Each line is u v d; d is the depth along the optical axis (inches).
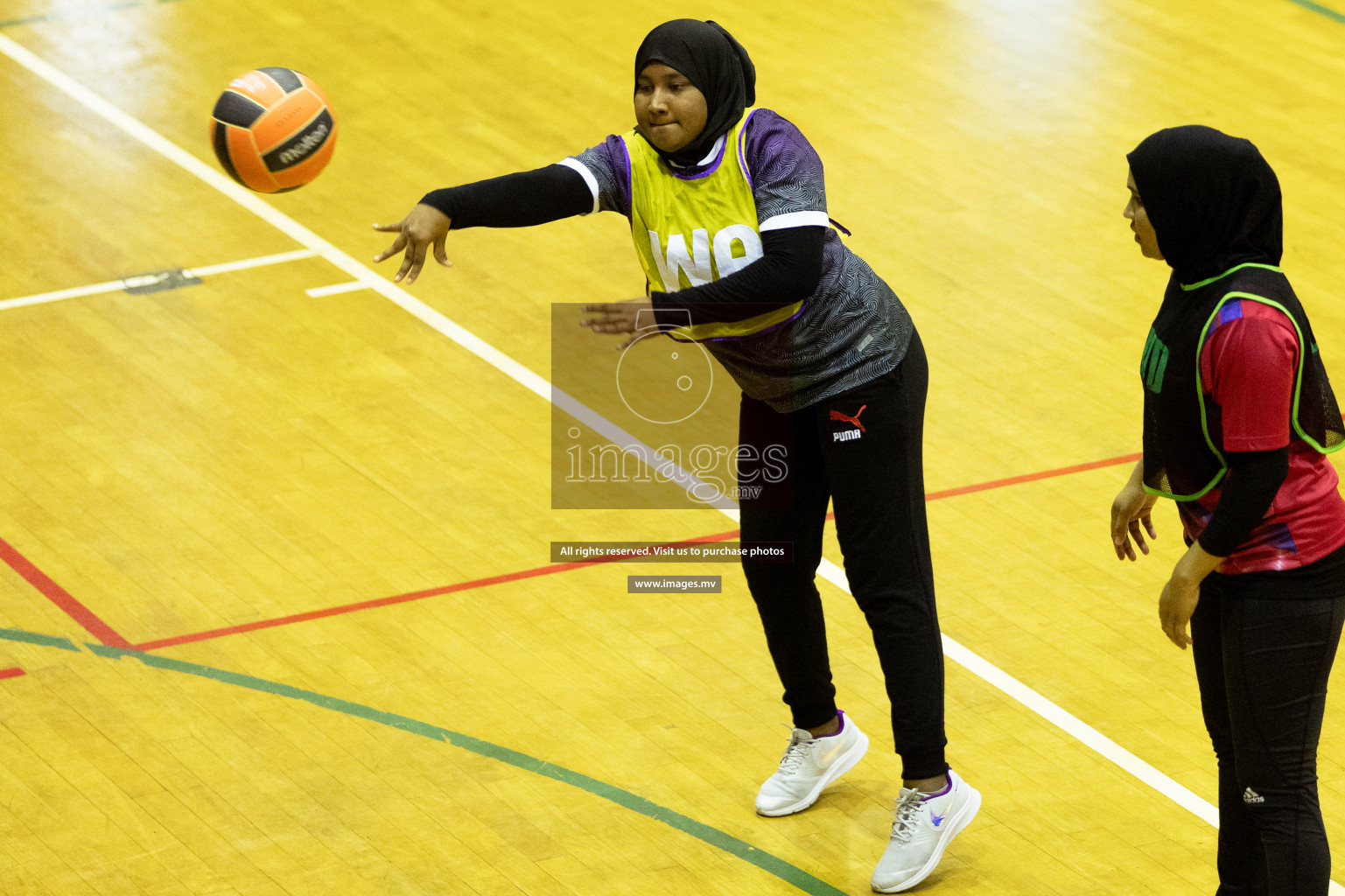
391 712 580.1
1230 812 453.7
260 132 514.0
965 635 629.9
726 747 566.3
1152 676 605.6
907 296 919.7
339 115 1136.2
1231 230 410.3
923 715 490.9
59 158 1062.4
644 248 483.2
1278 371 396.8
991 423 793.6
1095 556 685.9
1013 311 906.1
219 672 599.8
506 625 634.8
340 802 531.8
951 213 1021.2
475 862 504.4
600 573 671.1
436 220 458.3
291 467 743.7
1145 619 641.6
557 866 503.5
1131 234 1000.2
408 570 668.7
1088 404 812.0
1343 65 1254.3
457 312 893.8
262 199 1016.9
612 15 1334.9
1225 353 401.4
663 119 456.4
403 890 490.3
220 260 941.2
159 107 1147.9
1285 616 418.3
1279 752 425.4
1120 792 542.9
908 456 485.4
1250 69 1244.5
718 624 639.1
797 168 458.6
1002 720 581.0
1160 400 424.5
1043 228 1003.9
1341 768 547.8
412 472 743.1
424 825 521.3
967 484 741.9
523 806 532.7
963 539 697.6
